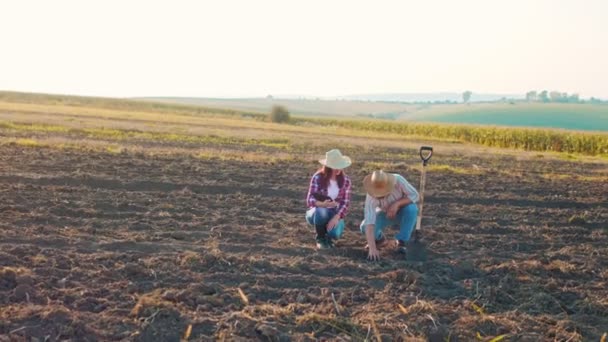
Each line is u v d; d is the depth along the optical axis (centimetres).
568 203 1384
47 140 2247
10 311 599
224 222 1012
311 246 891
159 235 898
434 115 17650
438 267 812
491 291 724
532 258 883
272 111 7338
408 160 2433
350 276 766
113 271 720
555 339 612
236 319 610
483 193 1459
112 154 1830
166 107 9081
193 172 1529
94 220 969
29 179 1284
